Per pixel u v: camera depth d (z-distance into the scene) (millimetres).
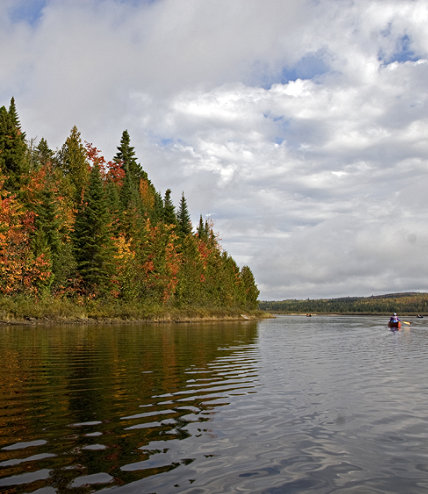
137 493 3959
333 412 7262
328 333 36062
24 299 36688
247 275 118000
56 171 55500
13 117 48219
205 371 11578
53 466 4582
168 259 66062
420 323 77938
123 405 7410
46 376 10258
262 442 5559
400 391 9383
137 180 96000
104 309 44812
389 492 4125
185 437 5688
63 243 46500
